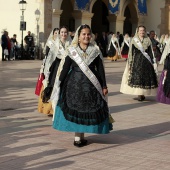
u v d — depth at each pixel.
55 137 7.26
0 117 8.91
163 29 34.38
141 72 11.18
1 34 27.20
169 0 34.03
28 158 6.03
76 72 6.58
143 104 10.91
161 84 9.73
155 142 7.05
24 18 26.45
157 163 5.86
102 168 5.62
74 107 6.48
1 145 6.70
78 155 6.22
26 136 7.30
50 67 8.55
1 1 27.14
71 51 6.59
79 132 6.51
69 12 28.88
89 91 6.50
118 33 29.28
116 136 7.43
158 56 17.30
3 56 24.97
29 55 26.03
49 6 25.94
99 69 6.64
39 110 9.15
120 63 25.30
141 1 32.97
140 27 11.24
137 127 8.17
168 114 9.58
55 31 8.73
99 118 6.48
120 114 9.45
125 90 11.38
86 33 6.56
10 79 15.63
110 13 30.48
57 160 5.95
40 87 9.37
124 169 5.57
